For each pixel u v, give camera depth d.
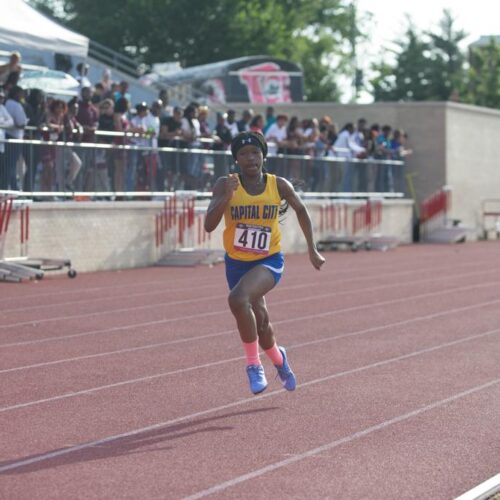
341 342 35.69
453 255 80.50
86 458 20.47
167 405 25.47
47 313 42.84
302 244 81.56
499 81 181.50
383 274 62.41
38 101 57.44
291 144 75.69
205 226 24.31
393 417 24.25
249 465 20.05
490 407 25.39
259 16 187.25
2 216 54.97
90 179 60.72
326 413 24.66
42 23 63.78
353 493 18.27
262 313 25.03
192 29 181.50
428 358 32.47
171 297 49.00
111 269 63.06
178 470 19.66
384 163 90.56
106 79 69.88
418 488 18.61
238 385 28.06
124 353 33.28
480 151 108.31
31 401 25.92
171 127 66.31
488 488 18.44
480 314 43.56
